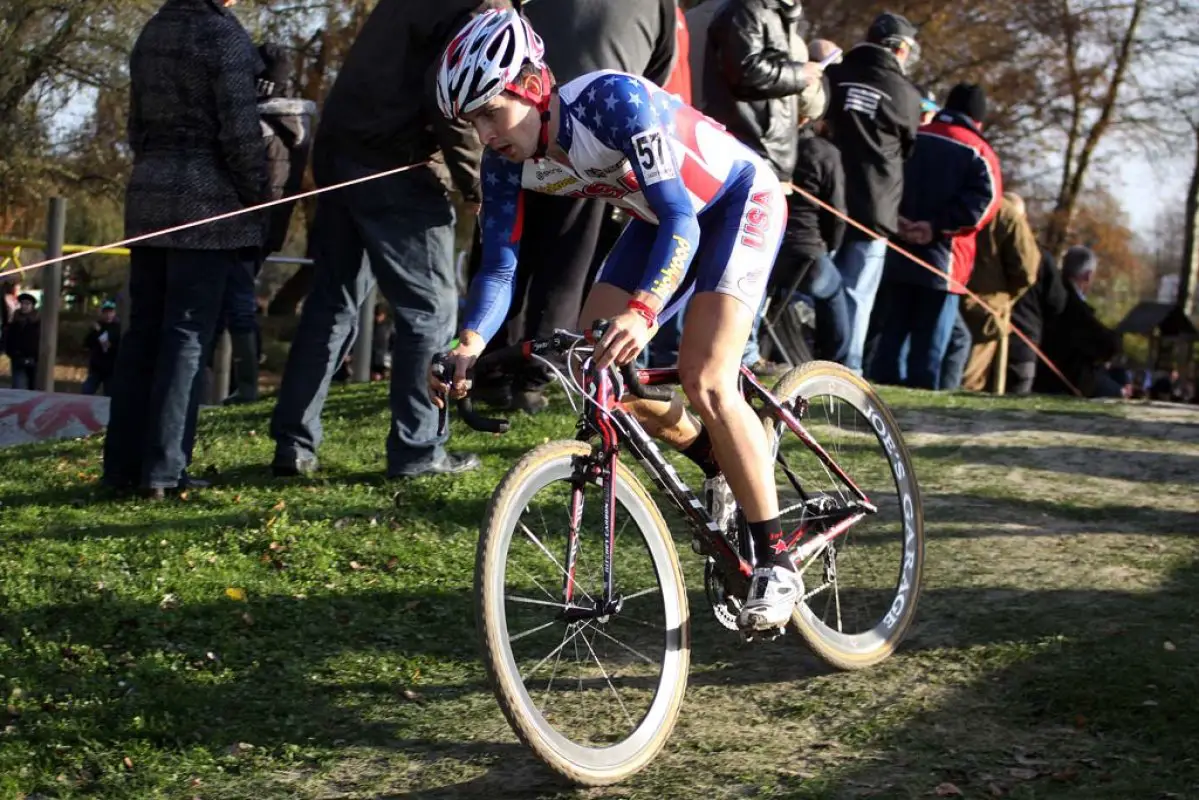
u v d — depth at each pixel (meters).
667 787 2.64
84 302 24.33
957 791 2.50
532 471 2.69
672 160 2.76
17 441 7.13
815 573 3.36
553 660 3.29
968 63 20.84
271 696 3.20
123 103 16.88
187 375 4.71
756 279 2.94
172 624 3.60
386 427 5.87
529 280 5.66
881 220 7.01
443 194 4.83
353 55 4.80
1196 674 2.94
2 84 15.73
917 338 7.68
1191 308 31.61
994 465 5.28
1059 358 9.38
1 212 18.28
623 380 2.79
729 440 2.90
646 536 2.94
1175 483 5.03
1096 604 3.51
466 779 2.73
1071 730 2.77
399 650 3.47
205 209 4.61
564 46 4.95
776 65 5.61
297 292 22.28
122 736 2.98
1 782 2.75
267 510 4.50
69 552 4.11
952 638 3.36
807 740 2.83
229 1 4.66
